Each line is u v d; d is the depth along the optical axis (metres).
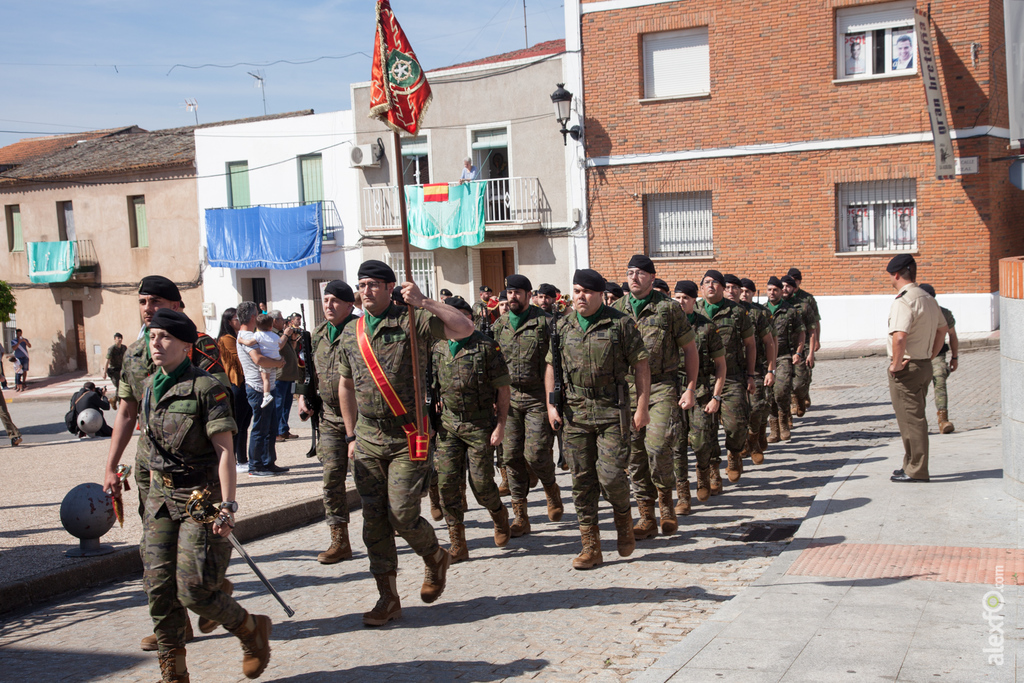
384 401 5.23
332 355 6.70
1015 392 6.75
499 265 24.47
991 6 18.22
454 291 24.98
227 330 9.81
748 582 5.82
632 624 5.16
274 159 27.41
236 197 28.27
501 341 7.22
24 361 30.42
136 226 30.58
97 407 15.52
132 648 5.18
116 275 30.88
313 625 5.41
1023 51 15.00
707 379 7.86
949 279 18.83
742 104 20.52
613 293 9.48
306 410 7.37
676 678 4.18
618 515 6.24
